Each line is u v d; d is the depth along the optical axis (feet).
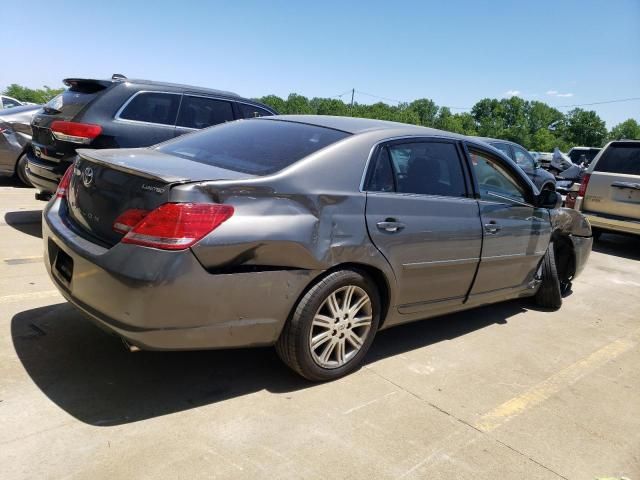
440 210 12.31
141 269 8.40
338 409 10.09
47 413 8.98
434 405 10.68
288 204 9.66
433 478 8.46
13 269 15.64
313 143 11.02
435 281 12.58
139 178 9.06
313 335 10.48
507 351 13.92
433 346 13.70
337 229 10.19
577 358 13.98
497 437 9.83
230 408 9.74
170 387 10.25
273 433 9.11
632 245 33.40
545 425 10.44
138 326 8.54
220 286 8.87
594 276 23.84
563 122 428.56
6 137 27.37
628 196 28.84
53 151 19.02
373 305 11.31
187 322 8.77
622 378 13.01
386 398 10.72
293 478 8.05
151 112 20.48
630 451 9.90
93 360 10.88
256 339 9.69
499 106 446.19
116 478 7.66
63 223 10.39
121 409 9.34
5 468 7.61
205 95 22.31
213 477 7.88
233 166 10.41
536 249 16.01
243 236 8.95
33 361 10.56
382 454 8.90
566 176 43.78
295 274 9.72
